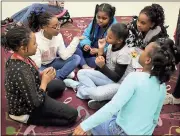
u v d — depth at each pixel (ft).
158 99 4.41
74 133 4.40
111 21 7.02
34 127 5.36
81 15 10.14
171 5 11.21
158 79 4.30
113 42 5.66
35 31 6.31
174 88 6.50
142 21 6.40
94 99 5.85
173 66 4.37
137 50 6.33
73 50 6.82
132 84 4.22
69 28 9.07
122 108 4.48
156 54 4.19
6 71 4.83
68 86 6.59
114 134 4.56
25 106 5.10
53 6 9.16
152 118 4.57
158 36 6.65
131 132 4.40
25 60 4.94
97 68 6.52
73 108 5.43
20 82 4.65
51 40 6.40
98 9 6.97
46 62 6.66
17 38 4.68
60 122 5.37
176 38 6.81
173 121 5.82
